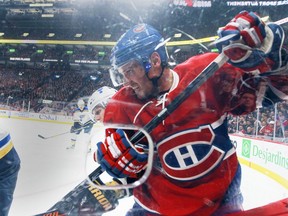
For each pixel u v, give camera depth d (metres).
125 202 0.74
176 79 0.67
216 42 0.64
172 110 0.66
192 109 0.66
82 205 0.74
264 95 0.66
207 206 0.67
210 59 0.67
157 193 0.69
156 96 0.67
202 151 0.66
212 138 0.66
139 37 0.67
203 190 0.67
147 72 0.67
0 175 0.77
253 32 0.61
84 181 0.73
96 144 0.72
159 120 0.66
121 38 0.69
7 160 0.77
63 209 0.74
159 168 0.68
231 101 0.68
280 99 0.67
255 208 0.67
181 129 0.66
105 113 0.71
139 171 0.70
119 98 0.69
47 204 0.75
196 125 0.66
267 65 0.62
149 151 0.66
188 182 0.67
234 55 0.62
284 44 0.62
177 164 0.66
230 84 0.66
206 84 0.67
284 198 0.67
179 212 0.68
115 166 0.67
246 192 0.68
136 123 0.68
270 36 0.62
